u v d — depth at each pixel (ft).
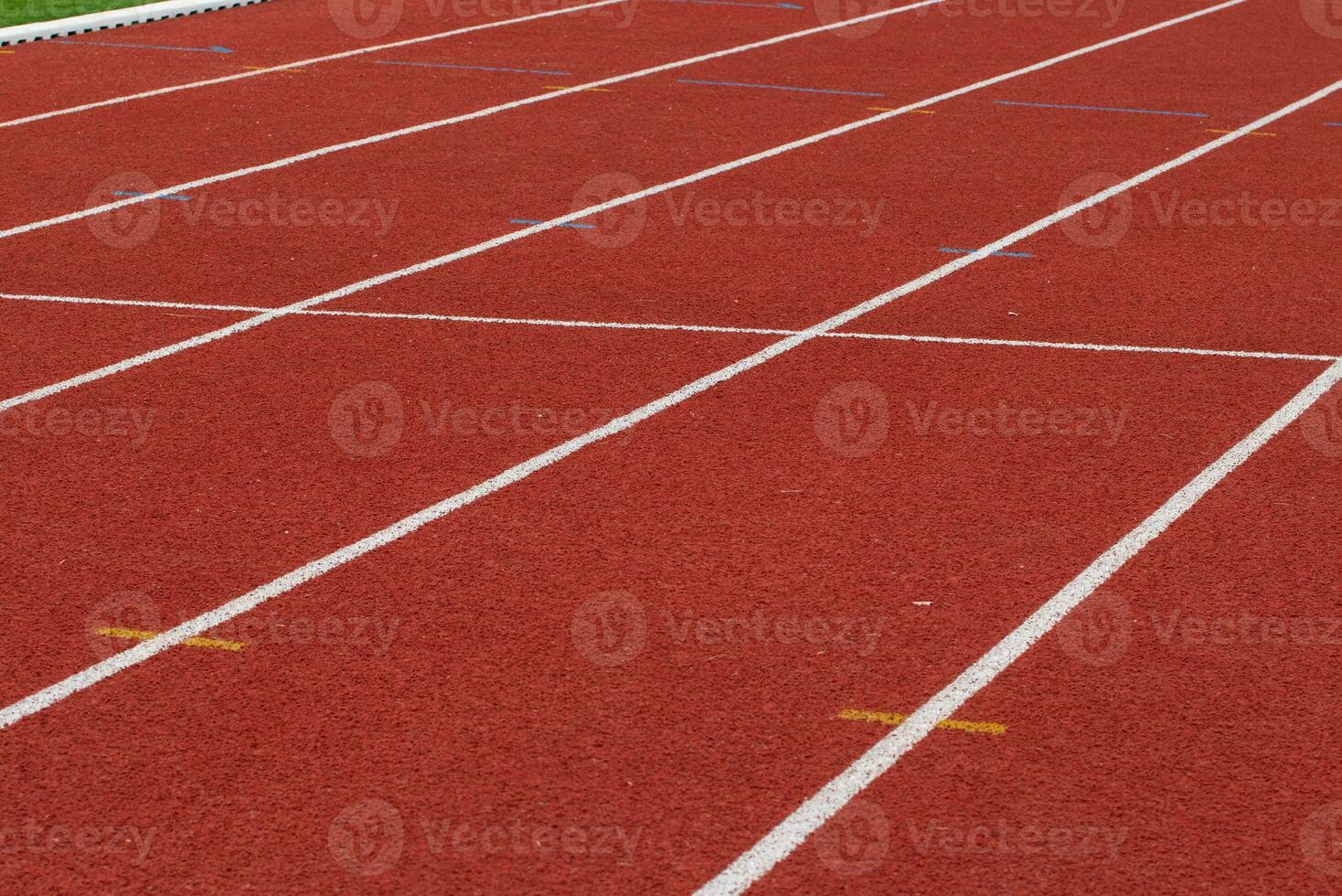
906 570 22.94
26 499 25.00
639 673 20.16
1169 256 37.88
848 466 26.40
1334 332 32.83
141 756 18.42
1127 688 19.92
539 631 21.20
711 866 16.60
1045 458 26.76
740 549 23.56
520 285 35.60
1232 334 32.76
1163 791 17.88
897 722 19.13
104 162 45.93
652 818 17.35
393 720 19.13
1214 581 22.66
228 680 19.97
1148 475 26.11
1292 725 19.13
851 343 32.17
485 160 46.57
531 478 25.94
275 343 32.01
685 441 27.40
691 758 18.42
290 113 52.13
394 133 49.60
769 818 17.37
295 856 16.70
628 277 36.22
